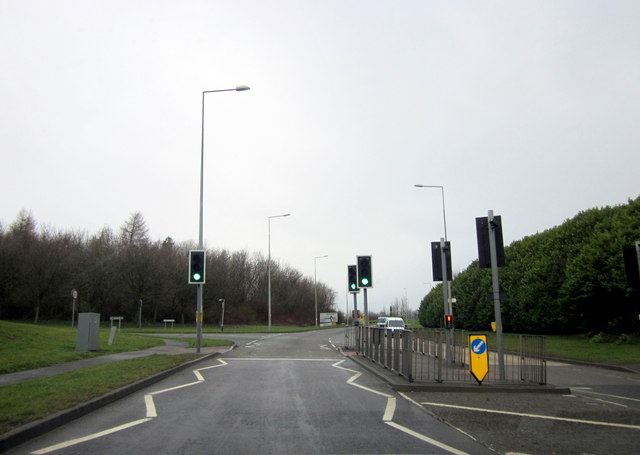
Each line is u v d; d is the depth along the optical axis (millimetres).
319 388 12625
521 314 35781
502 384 12750
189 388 12438
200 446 7008
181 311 72750
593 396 12031
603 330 28359
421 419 8977
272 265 95688
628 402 11211
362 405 10289
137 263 62188
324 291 117500
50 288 57281
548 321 32594
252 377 14703
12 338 19188
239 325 72562
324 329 74000
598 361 20359
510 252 41500
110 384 11562
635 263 12492
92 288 62031
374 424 8508
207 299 74750
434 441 7410
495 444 7281
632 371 17766
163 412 9391
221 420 8719
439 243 19922
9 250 55438
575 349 24406
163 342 28109
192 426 8242
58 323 57875
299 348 27875
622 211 28312
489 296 14070
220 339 33938
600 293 26656
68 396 9758
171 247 74312
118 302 65250
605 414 9594
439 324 61344
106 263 62438
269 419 8820
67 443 7137
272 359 20938
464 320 48562
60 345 20016
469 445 7215
